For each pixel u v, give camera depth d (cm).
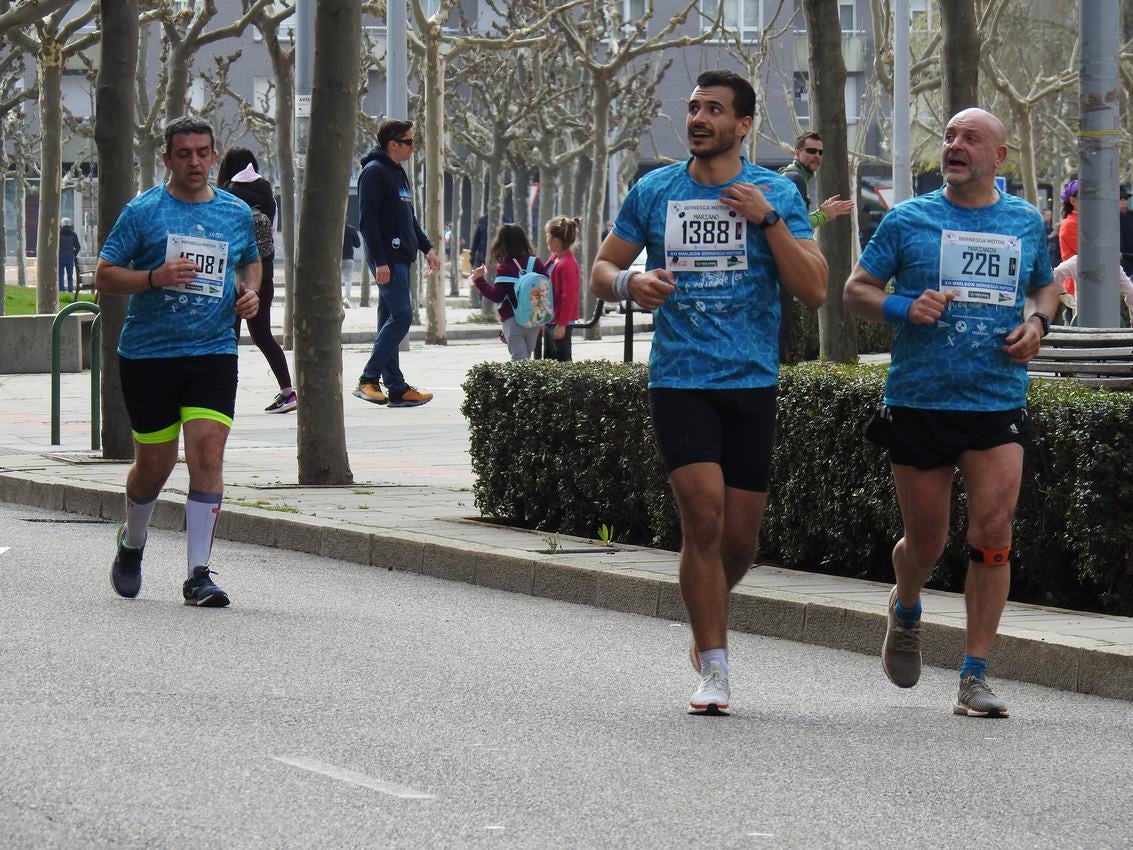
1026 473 1195
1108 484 1149
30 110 9188
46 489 1809
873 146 9112
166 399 1244
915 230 973
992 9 4688
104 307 2000
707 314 959
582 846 704
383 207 2589
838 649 1177
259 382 3203
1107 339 1451
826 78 1959
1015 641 1082
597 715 948
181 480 1809
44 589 1298
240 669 1037
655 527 1441
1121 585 1159
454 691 998
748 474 967
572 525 1521
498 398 1578
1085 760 871
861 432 1280
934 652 1124
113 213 1964
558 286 2483
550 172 6253
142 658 1057
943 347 966
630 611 1298
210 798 760
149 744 851
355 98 1794
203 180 1244
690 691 1022
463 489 1816
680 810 759
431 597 1342
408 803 760
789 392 1334
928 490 982
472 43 4584
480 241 6128
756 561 1386
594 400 1484
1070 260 2555
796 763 850
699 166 968
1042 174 8294
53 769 800
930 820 756
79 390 3070
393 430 2397
